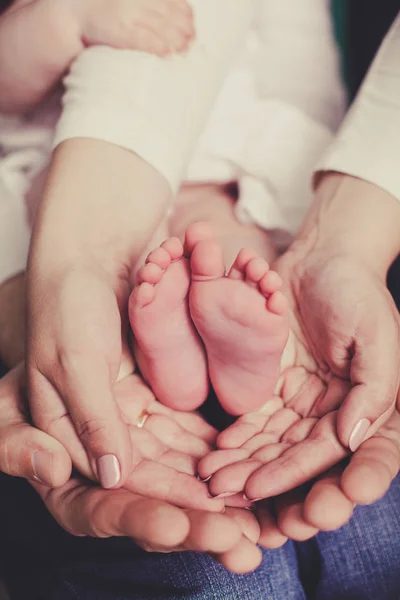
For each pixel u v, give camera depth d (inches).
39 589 17.0
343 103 21.9
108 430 14.3
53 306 15.1
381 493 13.7
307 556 16.5
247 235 19.1
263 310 14.4
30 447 14.4
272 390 15.8
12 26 19.2
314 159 19.8
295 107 20.9
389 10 20.3
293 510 14.1
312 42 21.5
